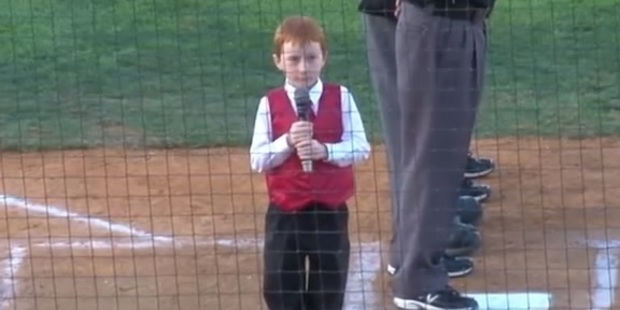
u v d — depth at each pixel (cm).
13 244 2802
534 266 2636
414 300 2475
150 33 4616
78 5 4944
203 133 3491
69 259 2727
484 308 2477
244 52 4353
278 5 4731
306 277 2288
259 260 2692
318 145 2209
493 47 4291
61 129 3566
